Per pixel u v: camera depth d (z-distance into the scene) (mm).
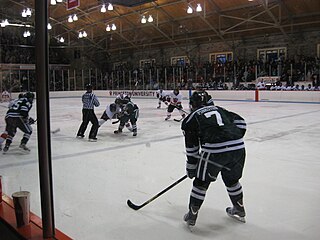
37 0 1871
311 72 17562
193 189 2543
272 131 7586
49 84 1979
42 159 1988
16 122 4895
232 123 2488
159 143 6242
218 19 20000
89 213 2816
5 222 2316
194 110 2508
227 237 2381
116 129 8266
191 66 21891
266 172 4098
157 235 2436
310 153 5184
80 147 5828
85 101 6617
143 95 22438
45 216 2049
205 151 2428
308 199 3102
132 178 3893
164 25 21875
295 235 2363
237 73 19906
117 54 22953
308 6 16969
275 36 20016
